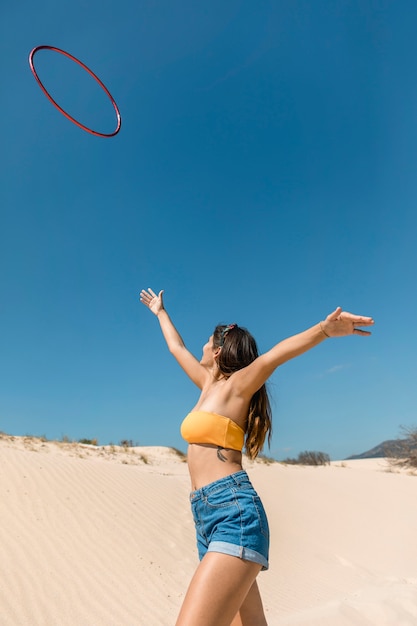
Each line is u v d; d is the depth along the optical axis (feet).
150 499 34.83
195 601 7.97
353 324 8.63
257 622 10.30
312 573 30.73
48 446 58.49
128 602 21.35
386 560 35.27
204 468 9.45
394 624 19.92
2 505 26.99
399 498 53.93
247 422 10.28
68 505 29.17
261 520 8.80
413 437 91.50
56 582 21.38
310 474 62.44
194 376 12.09
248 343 10.74
